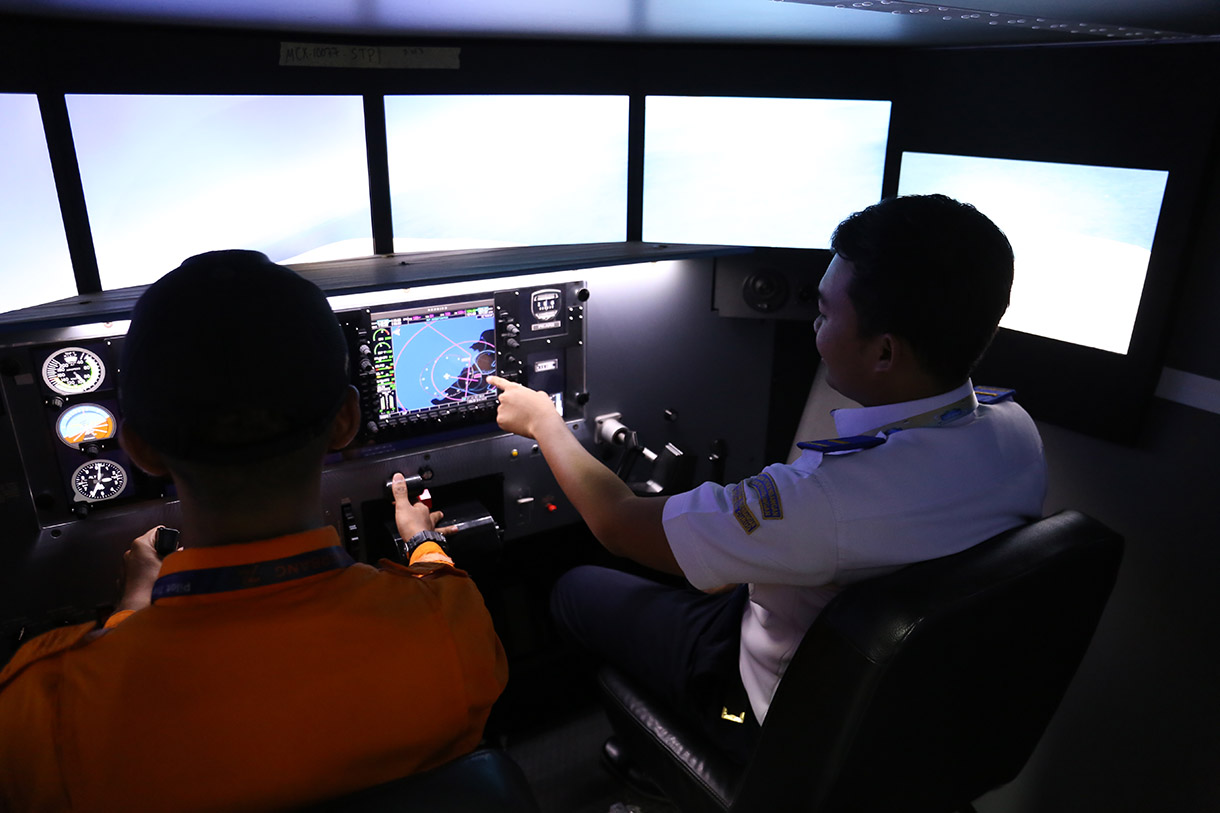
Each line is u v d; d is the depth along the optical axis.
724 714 1.36
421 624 0.69
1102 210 1.62
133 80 1.50
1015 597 1.02
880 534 1.06
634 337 2.18
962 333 1.07
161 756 0.60
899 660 0.95
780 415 2.41
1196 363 1.53
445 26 1.51
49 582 1.64
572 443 1.52
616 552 1.28
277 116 1.65
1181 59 1.45
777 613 1.25
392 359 1.88
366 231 1.82
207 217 1.64
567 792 2.00
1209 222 1.47
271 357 0.60
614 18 1.34
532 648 2.34
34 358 1.51
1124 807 1.69
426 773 0.66
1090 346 1.68
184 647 0.61
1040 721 1.28
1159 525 1.62
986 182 1.84
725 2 1.07
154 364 0.59
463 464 2.05
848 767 1.04
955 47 1.84
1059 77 1.66
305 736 0.63
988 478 1.12
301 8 1.20
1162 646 1.62
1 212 1.43
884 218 1.07
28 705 0.60
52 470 1.59
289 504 0.67
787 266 2.11
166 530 1.42
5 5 1.17
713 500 1.13
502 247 1.95
